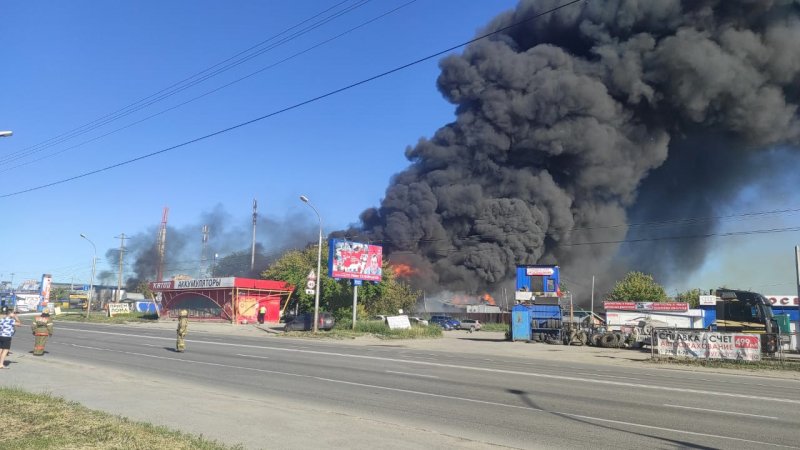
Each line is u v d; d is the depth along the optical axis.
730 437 9.06
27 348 23.38
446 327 65.75
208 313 58.91
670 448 8.26
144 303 85.69
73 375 14.52
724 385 16.45
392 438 8.38
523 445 8.28
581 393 13.60
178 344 23.38
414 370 18.00
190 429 8.62
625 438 8.82
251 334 40.75
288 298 59.00
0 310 16.20
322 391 13.14
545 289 42.72
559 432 9.16
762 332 31.34
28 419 8.49
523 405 11.67
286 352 24.41
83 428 7.99
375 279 44.84
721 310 33.00
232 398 11.54
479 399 12.34
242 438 8.16
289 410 10.37
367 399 12.11
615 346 35.69
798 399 13.55
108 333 36.72
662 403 12.40
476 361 22.56
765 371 21.83
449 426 9.52
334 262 42.03
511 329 40.28
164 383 13.80
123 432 7.80
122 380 13.83
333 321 43.84
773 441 8.84
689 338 24.89
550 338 38.50
